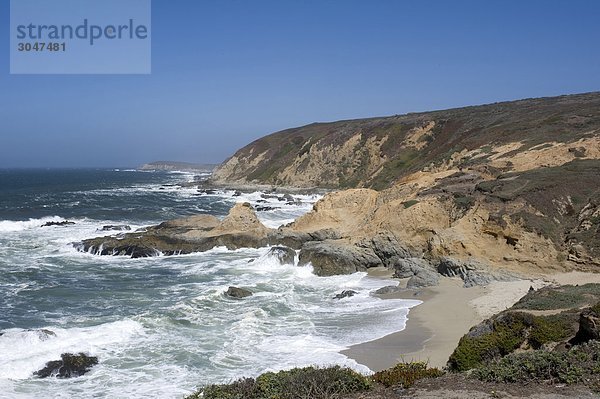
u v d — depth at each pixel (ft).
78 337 52.16
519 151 131.23
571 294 50.24
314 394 29.45
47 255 101.14
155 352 49.42
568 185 88.33
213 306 65.26
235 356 48.52
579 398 25.63
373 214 107.14
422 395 28.32
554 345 37.60
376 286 77.97
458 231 84.79
